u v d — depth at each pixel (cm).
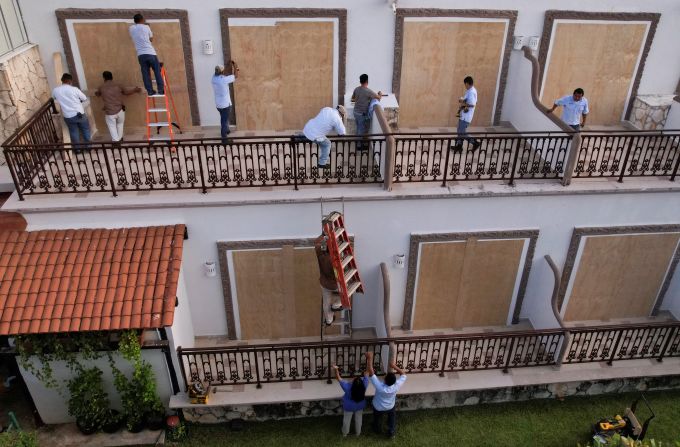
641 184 1043
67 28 1101
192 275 1065
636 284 1188
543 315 1144
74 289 915
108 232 978
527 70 1202
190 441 992
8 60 1012
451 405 1059
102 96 1098
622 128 1302
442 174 1066
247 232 1019
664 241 1123
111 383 988
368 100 1097
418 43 1188
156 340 943
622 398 1078
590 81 1272
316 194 981
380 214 1024
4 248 948
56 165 958
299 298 1115
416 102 1266
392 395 940
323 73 1196
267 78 1191
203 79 1188
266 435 1002
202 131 1240
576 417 1038
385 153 964
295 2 1112
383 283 1033
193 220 993
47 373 933
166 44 1136
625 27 1207
